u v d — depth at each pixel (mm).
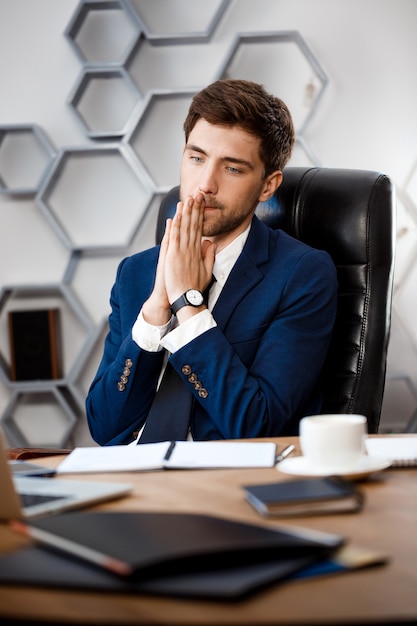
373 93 3484
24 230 3564
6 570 645
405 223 3508
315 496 829
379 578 623
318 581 618
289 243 1765
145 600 582
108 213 3562
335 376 1763
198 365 1544
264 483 971
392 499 885
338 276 1807
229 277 1687
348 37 3467
